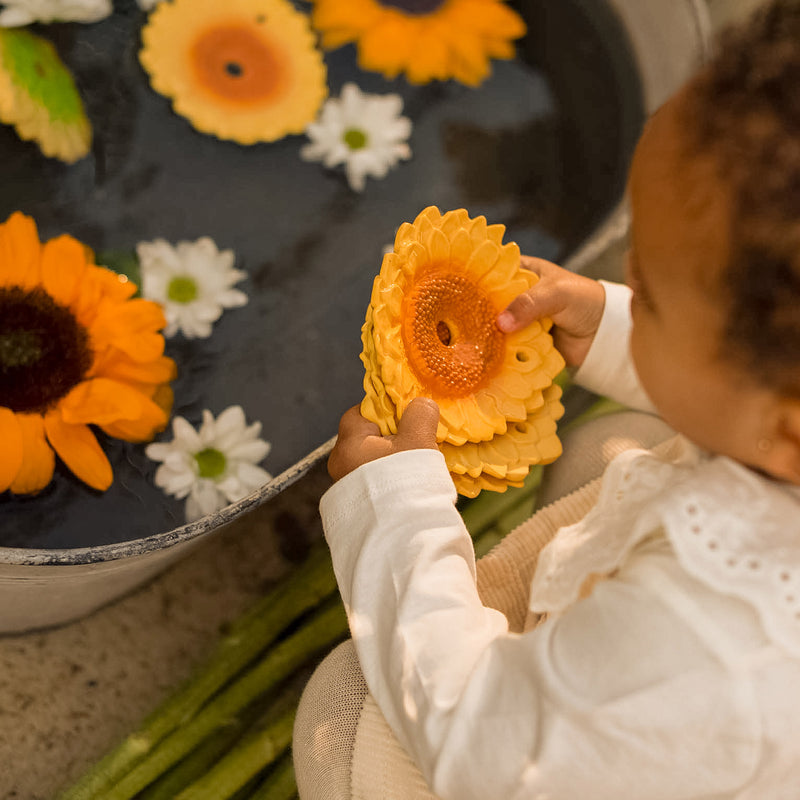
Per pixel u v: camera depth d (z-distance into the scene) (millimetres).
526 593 754
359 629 586
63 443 833
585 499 775
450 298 682
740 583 435
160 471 909
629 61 1202
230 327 1013
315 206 1104
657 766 454
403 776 606
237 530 1124
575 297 745
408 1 1233
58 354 838
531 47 1264
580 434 866
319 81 1146
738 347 416
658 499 479
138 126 1061
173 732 971
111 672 1021
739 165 390
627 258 511
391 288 622
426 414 625
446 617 564
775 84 389
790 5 405
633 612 461
